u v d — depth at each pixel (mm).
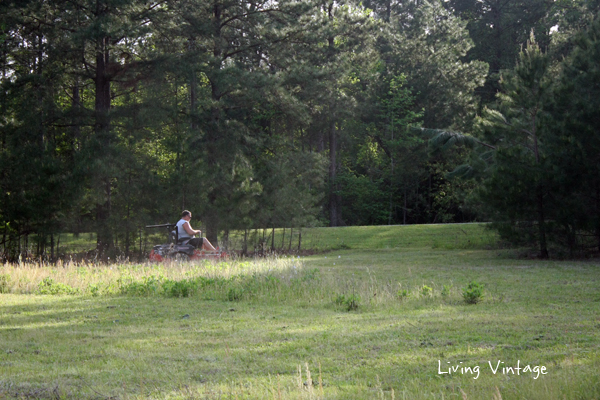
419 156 44219
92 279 12031
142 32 19672
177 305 9336
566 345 5641
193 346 6102
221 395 4242
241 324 7441
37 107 19906
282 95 25375
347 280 12164
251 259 18859
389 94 45781
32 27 20797
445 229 26516
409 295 9703
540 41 47281
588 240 18266
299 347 5926
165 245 15500
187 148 21406
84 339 6547
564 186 17203
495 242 23062
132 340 6453
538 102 18641
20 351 5938
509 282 11727
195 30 23594
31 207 18172
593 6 38969
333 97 38844
